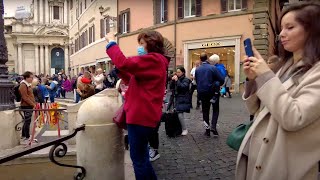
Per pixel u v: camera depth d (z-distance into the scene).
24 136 7.18
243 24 19.31
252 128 1.72
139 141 2.94
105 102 3.14
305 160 1.49
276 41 1.93
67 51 57.84
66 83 25.81
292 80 1.58
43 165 5.54
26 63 57.09
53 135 7.58
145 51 3.08
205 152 5.72
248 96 1.79
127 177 4.09
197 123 8.91
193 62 21.62
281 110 1.45
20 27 56.22
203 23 20.84
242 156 1.78
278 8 22.61
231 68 20.03
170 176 4.48
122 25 26.92
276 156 1.53
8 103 6.74
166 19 22.88
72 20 47.78
